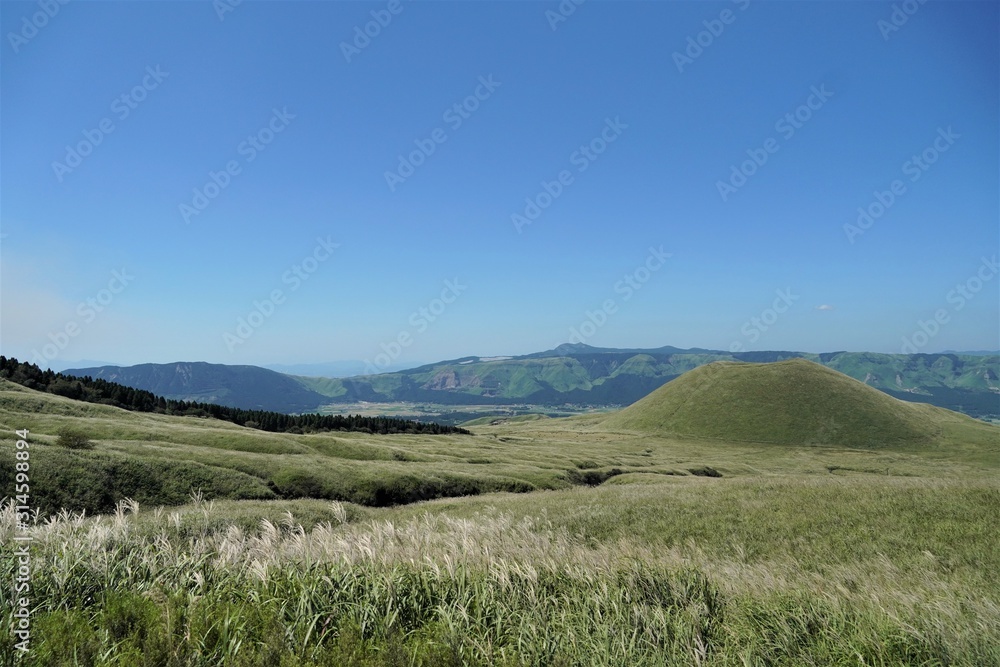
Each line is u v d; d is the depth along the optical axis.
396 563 7.83
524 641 5.84
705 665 5.92
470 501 32.88
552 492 37.12
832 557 15.27
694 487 31.11
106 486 30.47
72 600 6.61
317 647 5.34
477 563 8.39
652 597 7.77
